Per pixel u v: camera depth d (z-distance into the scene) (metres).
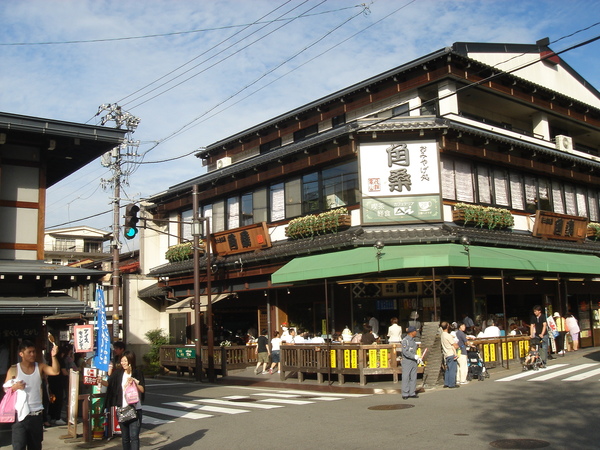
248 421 12.42
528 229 24.88
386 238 20.44
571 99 29.34
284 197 25.28
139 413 9.20
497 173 24.14
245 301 27.53
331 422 11.66
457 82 24.88
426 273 21.16
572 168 27.92
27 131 12.47
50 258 54.91
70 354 14.25
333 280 21.72
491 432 9.81
